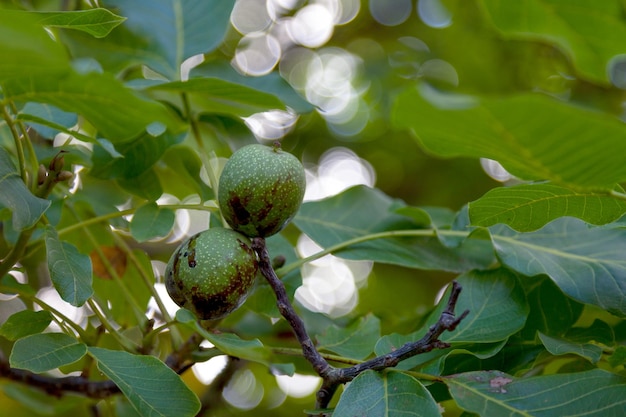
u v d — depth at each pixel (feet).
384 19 4.09
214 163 2.75
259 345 2.13
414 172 4.26
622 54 2.49
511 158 1.87
